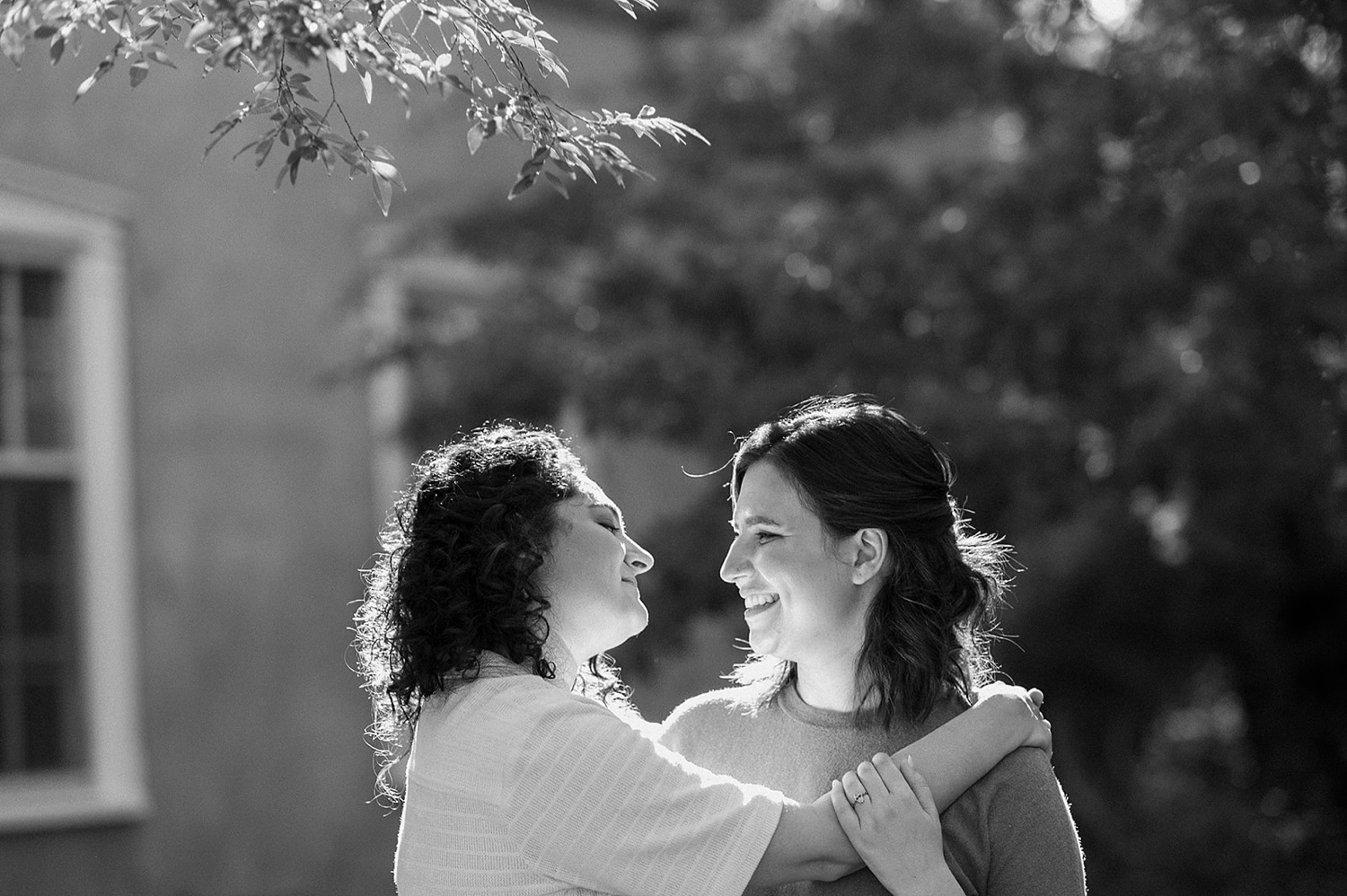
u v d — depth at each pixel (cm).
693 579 686
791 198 771
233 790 748
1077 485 692
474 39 246
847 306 719
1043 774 236
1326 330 610
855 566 244
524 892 229
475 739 234
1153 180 623
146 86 753
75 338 735
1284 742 1002
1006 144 820
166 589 744
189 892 730
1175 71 596
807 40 769
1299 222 566
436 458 257
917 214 725
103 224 739
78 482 732
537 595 244
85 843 709
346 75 791
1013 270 666
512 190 248
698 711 273
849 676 248
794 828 229
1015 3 685
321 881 765
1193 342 644
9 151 712
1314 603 975
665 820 227
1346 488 715
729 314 749
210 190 769
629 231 798
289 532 778
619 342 718
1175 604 884
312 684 776
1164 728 1036
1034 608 851
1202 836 870
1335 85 545
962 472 669
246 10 224
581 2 871
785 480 246
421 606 244
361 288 784
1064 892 230
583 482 255
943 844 232
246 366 773
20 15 239
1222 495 717
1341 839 948
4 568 715
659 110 818
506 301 774
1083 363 691
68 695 725
